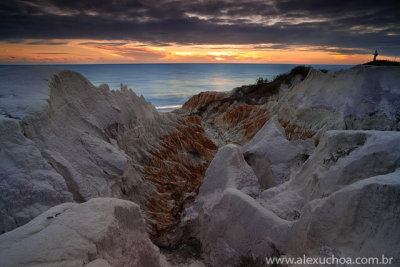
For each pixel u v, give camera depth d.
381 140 5.34
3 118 7.32
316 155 7.00
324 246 4.14
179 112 38.69
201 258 7.38
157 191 13.11
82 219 3.28
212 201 8.12
